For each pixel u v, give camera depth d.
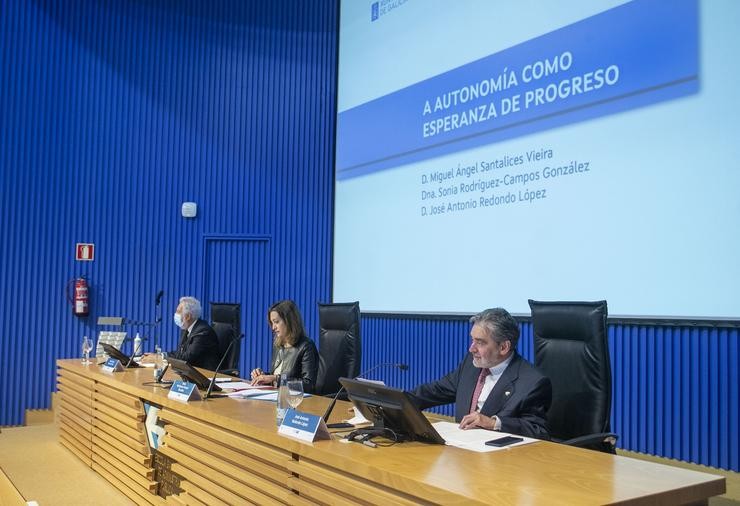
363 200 6.56
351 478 2.03
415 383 5.85
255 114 7.46
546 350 3.08
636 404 4.17
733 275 3.63
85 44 7.30
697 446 3.86
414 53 6.05
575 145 4.50
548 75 4.73
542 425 2.62
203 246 7.39
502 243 5.02
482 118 5.27
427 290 5.72
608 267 4.25
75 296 7.02
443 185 5.61
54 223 7.08
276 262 7.30
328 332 4.51
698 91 3.81
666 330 4.04
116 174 7.30
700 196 3.78
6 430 6.38
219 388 3.57
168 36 7.51
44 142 7.10
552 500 1.59
